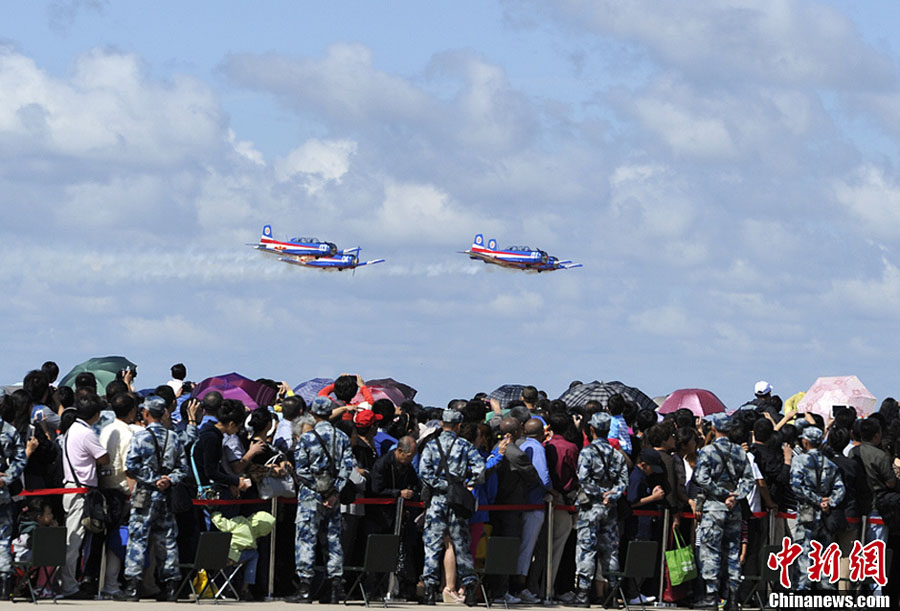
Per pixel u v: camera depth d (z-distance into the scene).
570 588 40.47
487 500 38.47
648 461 39.03
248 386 49.22
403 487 38.00
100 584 35.62
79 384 38.72
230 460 36.19
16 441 33.12
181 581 36.25
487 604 37.12
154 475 34.66
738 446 38.75
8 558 33.47
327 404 36.22
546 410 41.69
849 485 40.97
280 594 38.03
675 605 40.16
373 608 35.91
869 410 54.16
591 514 38.16
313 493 36.09
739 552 39.12
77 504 34.88
